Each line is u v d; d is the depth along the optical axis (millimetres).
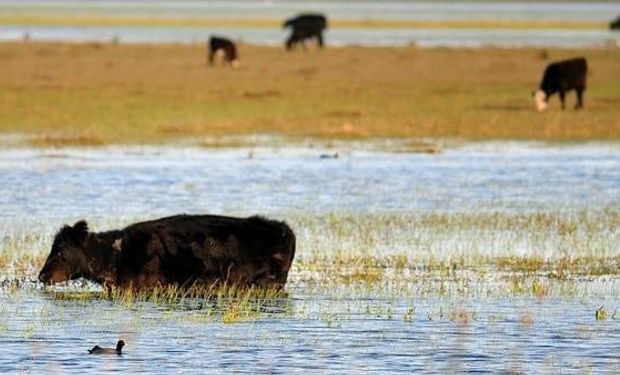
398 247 68500
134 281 55250
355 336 47281
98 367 42344
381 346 45594
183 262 55344
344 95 158250
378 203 85188
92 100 148625
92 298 55000
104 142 116562
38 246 67938
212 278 55344
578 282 58562
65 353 44531
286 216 78875
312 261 64250
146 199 85875
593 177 97750
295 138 121188
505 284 58156
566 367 42375
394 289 56938
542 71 194000
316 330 48344
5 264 63000
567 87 146625
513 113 141000
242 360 43531
